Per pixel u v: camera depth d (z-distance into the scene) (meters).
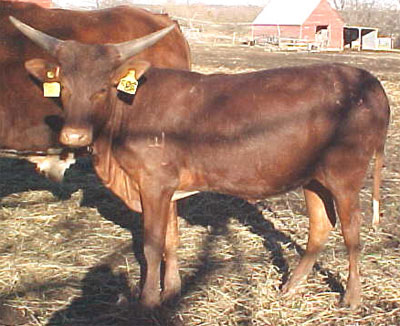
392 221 6.73
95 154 4.86
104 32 5.92
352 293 4.73
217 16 96.69
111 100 4.62
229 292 4.98
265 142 4.49
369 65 26.28
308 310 4.71
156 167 4.57
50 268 5.40
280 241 6.07
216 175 4.64
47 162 6.04
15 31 5.68
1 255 5.64
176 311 4.70
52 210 6.86
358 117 4.48
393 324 4.51
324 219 4.97
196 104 4.60
